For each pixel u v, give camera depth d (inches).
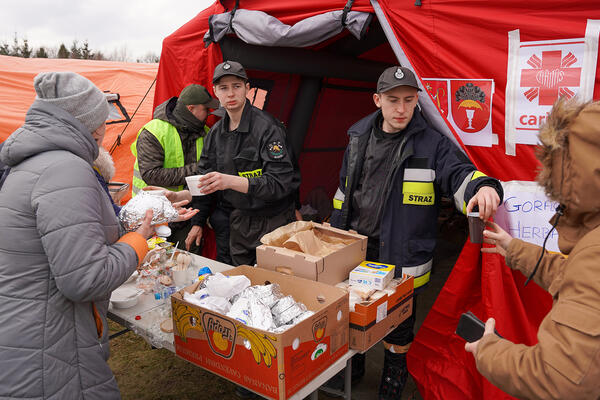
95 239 55.1
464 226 231.9
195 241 142.9
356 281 81.8
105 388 61.6
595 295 36.9
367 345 72.9
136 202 70.6
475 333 49.4
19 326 54.5
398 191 94.4
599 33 75.2
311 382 64.6
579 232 44.4
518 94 84.4
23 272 54.9
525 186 86.8
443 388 97.2
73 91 58.1
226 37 131.2
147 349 135.3
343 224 104.8
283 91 162.2
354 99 206.1
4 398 54.3
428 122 98.3
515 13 82.9
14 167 56.3
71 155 56.4
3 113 223.6
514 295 89.0
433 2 90.5
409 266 96.2
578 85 78.5
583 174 40.0
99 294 55.4
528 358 40.1
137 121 228.8
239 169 117.6
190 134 140.1
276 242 90.5
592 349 35.9
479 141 90.8
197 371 124.1
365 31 102.7
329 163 207.9
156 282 92.7
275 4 116.3
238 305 70.1
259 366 60.8
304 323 61.2
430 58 93.4
